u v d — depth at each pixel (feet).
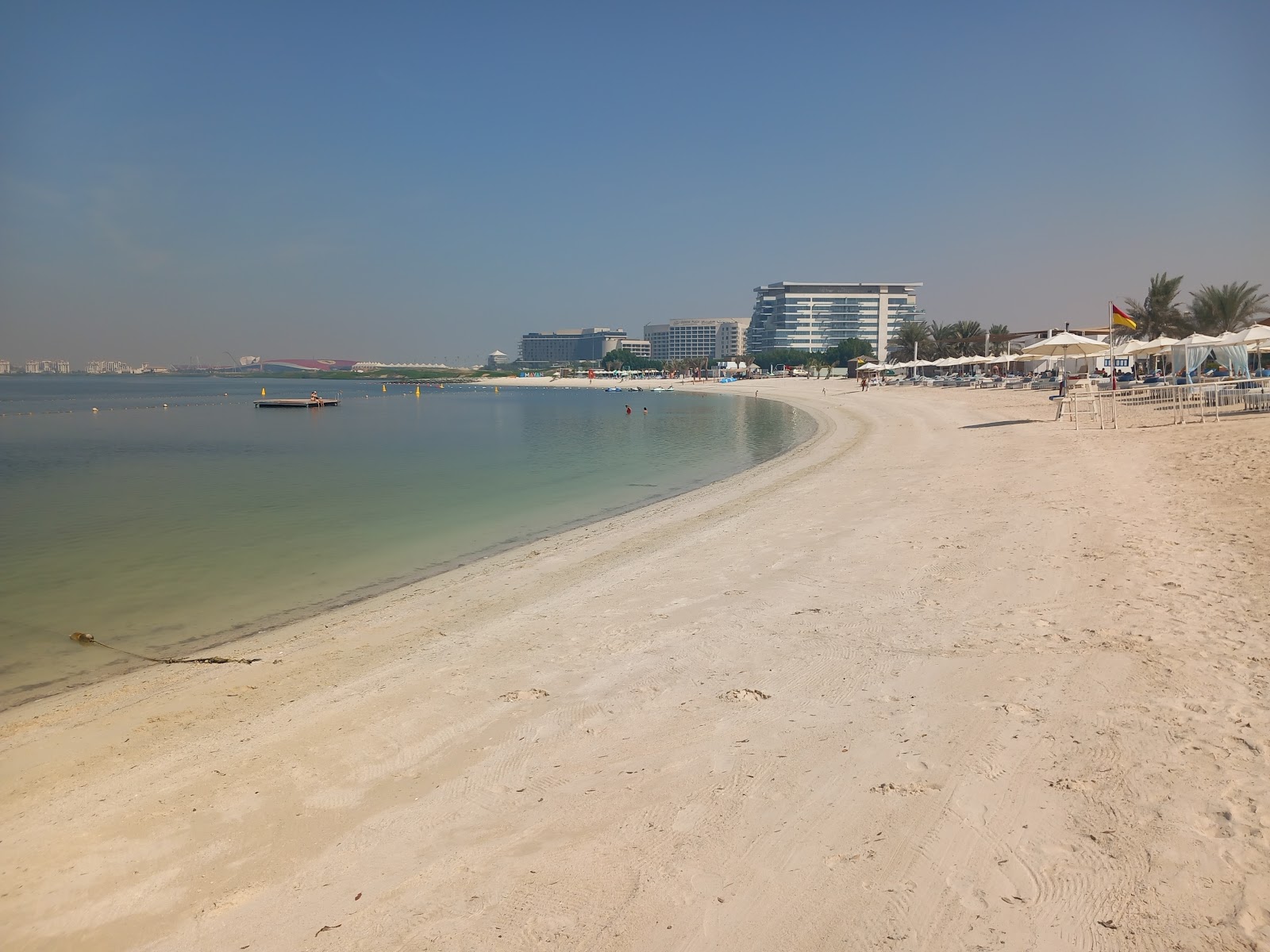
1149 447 68.13
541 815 16.65
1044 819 15.05
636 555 43.21
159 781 19.65
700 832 15.52
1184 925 12.00
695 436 148.56
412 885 14.49
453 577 41.57
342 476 89.66
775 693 22.35
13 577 43.19
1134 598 27.76
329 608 36.76
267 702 24.81
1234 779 15.78
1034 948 11.80
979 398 189.06
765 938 12.44
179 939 13.50
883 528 44.83
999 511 46.42
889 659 24.26
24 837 17.33
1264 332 90.74
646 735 20.20
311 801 17.99
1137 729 18.21
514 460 106.52
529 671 25.81
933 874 13.70
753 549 42.14
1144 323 198.29
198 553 48.80
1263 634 23.22
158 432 170.60
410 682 25.57
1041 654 23.41
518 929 13.05
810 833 15.23
